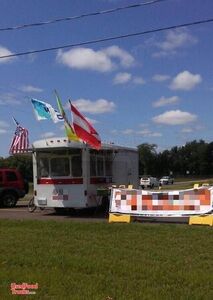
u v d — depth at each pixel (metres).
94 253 10.07
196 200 16.22
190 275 7.98
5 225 15.36
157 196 16.83
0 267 8.86
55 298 6.78
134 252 10.16
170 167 173.50
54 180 20.52
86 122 19.89
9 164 70.06
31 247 10.91
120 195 17.34
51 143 20.31
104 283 7.54
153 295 6.84
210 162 177.00
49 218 19.17
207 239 11.89
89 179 20.19
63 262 9.09
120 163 22.67
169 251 10.25
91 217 19.73
